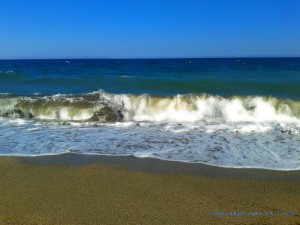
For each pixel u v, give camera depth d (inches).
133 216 183.8
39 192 215.6
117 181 233.5
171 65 1795.0
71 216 184.2
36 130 378.3
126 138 340.8
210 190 218.2
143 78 750.5
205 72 1047.0
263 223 175.6
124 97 464.1
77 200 203.6
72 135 354.9
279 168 255.6
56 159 279.9
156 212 188.2
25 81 738.8
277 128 371.9
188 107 445.4
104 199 204.8
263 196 209.2
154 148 306.7
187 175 243.9
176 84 640.4
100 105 454.3
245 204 197.9
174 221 178.1
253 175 243.3
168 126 391.2
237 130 363.9
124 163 269.3
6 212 189.5
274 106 436.1
